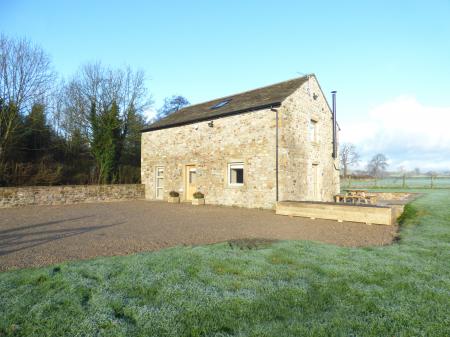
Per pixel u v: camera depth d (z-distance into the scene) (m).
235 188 13.07
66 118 22.22
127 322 2.82
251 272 4.10
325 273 4.10
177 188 16.05
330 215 9.20
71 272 4.07
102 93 23.19
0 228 7.80
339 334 2.62
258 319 2.89
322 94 15.29
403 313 2.98
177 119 16.81
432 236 6.43
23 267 4.42
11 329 2.68
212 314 2.97
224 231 7.35
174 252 5.08
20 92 16.67
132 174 19.62
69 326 2.74
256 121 12.45
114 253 5.25
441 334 2.64
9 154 15.73
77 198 15.30
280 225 8.29
